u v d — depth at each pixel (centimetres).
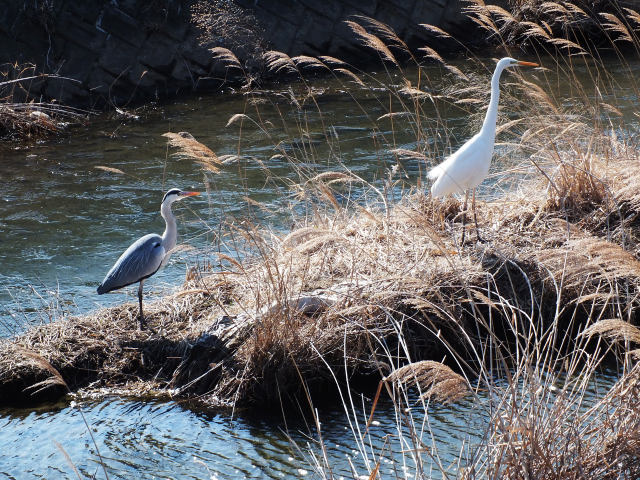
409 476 774
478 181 1159
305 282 1091
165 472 819
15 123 2272
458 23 3027
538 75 2555
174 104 2606
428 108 2350
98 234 1550
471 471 672
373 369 986
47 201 1748
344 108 2414
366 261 1138
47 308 1213
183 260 1381
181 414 933
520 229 1190
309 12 2895
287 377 952
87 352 1036
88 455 857
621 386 686
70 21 2575
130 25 2647
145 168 1961
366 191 1634
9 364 1007
